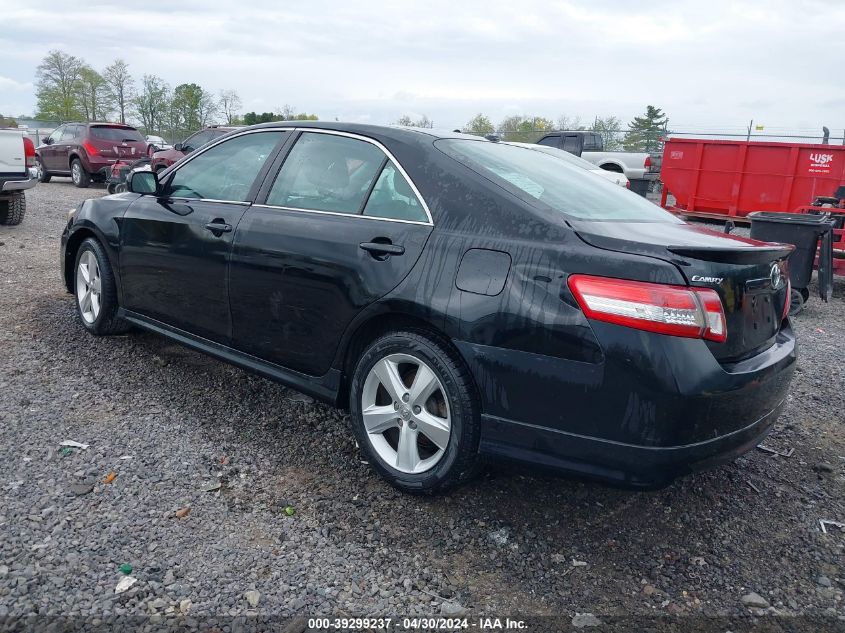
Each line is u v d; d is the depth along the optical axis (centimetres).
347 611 250
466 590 266
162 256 433
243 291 380
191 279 413
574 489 344
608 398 261
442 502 324
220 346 408
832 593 277
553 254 277
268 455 360
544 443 278
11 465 327
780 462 388
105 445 355
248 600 250
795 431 431
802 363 576
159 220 435
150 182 448
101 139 1839
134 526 288
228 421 396
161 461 344
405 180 331
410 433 319
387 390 323
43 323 543
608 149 3081
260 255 367
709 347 262
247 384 450
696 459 265
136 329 530
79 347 495
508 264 285
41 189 1758
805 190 1376
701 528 318
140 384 438
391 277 313
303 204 367
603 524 316
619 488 270
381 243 322
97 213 492
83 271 517
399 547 289
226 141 431
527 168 352
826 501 348
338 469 350
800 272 788
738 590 276
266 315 370
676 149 1540
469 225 303
